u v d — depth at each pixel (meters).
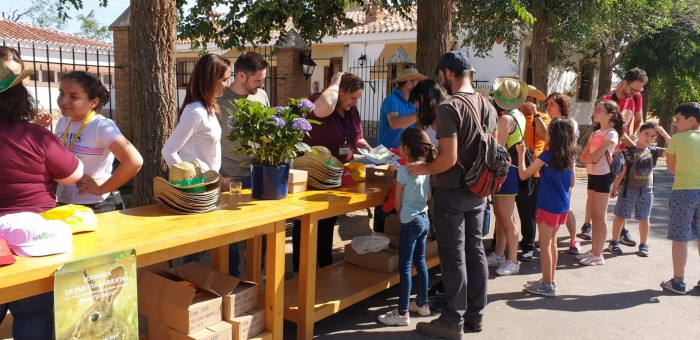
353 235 6.05
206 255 5.02
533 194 5.16
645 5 13.71
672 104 19.72
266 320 3.08
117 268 2.15
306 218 3.16
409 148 3.55
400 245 3.69
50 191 2.36
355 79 4.19
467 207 3.41
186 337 2.70
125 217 2.64
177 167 2.72
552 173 4.22
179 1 7.52
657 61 17.16
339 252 5.37
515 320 3.92
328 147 4.30
